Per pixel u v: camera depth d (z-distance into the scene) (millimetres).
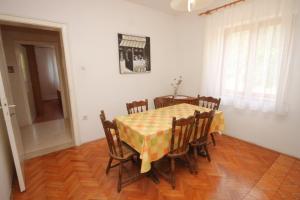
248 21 2658
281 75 2354
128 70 3359
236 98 2953
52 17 2414
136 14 3287
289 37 2238
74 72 2719
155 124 1911
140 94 3658
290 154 2482
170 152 1816
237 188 1850
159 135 1714
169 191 1816
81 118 2900
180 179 2004
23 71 3959
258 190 1817
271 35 2447
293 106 2367
